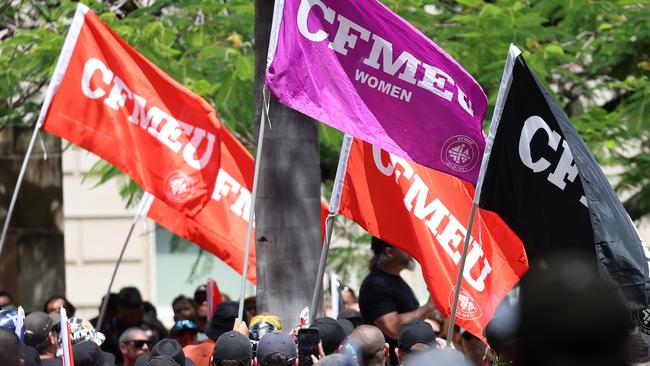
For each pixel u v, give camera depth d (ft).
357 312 78.43
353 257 112.16
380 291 67.10
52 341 62.90
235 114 95.14
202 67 94.53
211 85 93.04
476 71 93.35
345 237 113.09
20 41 95.40
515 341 19.29
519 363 19.19
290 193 64.80
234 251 73.61
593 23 100.37
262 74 65.31
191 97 66.69
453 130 56.54
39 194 118.01
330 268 112.78
